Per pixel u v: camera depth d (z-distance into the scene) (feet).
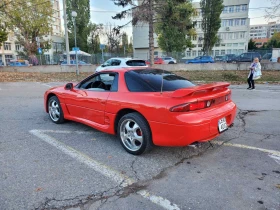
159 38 132.57
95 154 11.53
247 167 10.07
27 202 7.67
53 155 11.36
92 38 153.07
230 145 12.55
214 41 134.10
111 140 13.50
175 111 9.57
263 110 20.68
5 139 13.53
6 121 17.44
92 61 97.96
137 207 7.44
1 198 7.88
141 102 10.66
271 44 181.98
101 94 12.78
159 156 11.30
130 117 11.09
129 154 11.53
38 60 98.27
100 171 9.79
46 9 106.83
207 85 10.89
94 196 8.04
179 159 10.96
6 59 173.58
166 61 96.17
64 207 7.44
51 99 16.92
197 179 9.12
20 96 29.89
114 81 12.59
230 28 171.01
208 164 10.41
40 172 9.66
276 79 48.03
